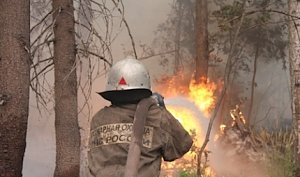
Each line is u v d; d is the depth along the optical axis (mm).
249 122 16969
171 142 3215
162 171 8562
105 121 3246
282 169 7789
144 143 3131
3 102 5090
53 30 6094
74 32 6070
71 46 6047
